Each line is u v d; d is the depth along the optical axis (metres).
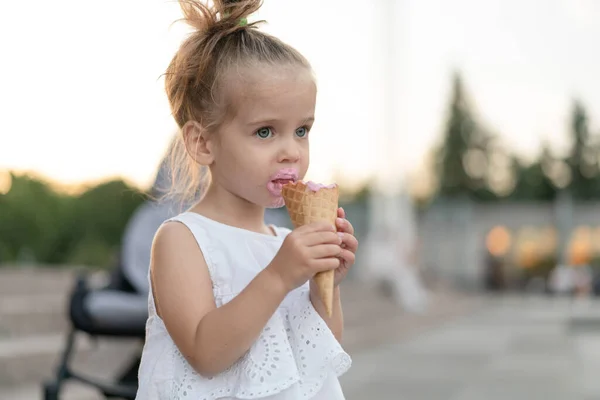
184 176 2.07
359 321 11.59
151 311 1.85
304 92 1.76
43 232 15.47
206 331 1.66
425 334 12.16
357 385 6.42
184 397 1.71
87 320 3.15
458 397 5.79
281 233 2.03
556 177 49.78
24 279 9.42
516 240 39.19
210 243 1.82
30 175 15.31
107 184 16.91
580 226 38.84
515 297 31.22
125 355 6.27
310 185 1.69
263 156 1.75
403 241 17.23
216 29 1.83
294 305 1.85
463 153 49.28
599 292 31.08
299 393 1.76
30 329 6.80
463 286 33.84
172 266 1.77
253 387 1.69
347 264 1.75
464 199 48.78
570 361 8.34
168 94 1.92
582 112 49.62
